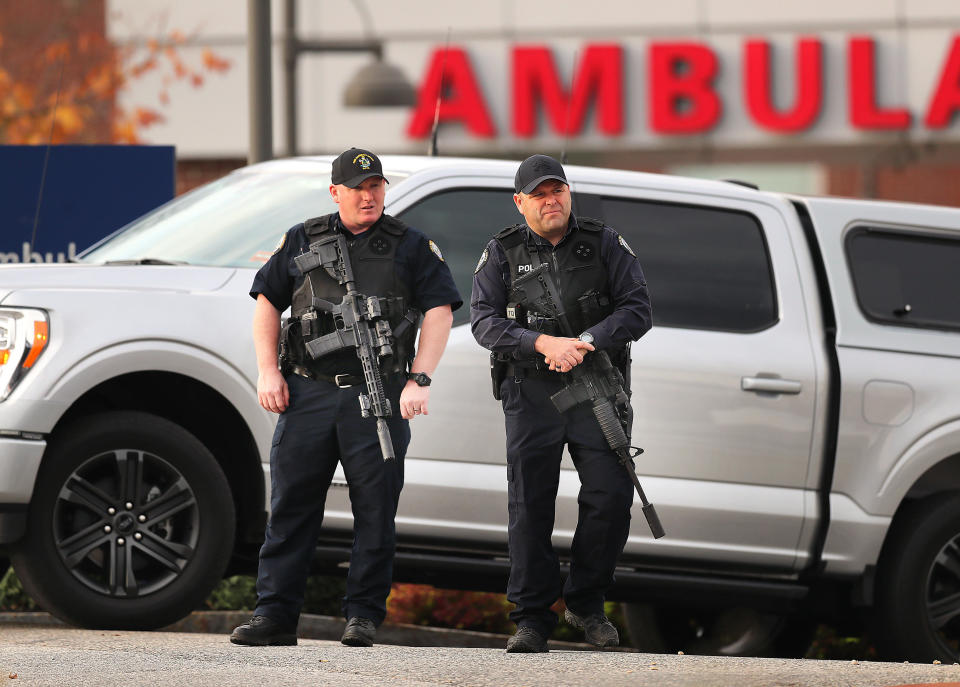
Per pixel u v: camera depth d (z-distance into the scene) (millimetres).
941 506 29375
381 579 23641
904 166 75000
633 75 72500
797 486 28562
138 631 25734
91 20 69188
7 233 38562
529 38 72625
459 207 27891
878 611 29328
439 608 38688
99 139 67312
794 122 71938
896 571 29141
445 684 19500
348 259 23188
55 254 38656
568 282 23375
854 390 28891
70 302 25328
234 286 26438
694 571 28750
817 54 72188
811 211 30000
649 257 28641
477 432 26906
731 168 75625
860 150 73750
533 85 72500
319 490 23531
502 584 27844
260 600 23547
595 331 23016
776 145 72500
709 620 35719
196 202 29875
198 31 69625
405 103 59656
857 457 28875
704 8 72375
